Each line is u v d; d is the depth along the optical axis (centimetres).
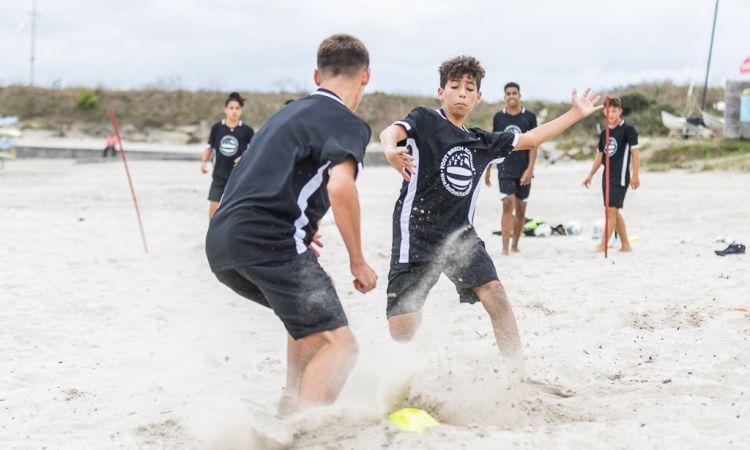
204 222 1409
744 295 680
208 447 377
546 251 1030
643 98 3875
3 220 1402
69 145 5016
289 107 377
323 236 1159
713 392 445
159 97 6044
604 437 372
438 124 476
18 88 6125
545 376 493
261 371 526
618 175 985
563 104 4556
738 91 2762
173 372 528
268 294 360
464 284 479
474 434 364
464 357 523
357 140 359
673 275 796
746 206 1465
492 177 2525
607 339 570
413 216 479
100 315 699
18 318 681
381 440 352
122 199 1875
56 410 452
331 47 386
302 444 352
